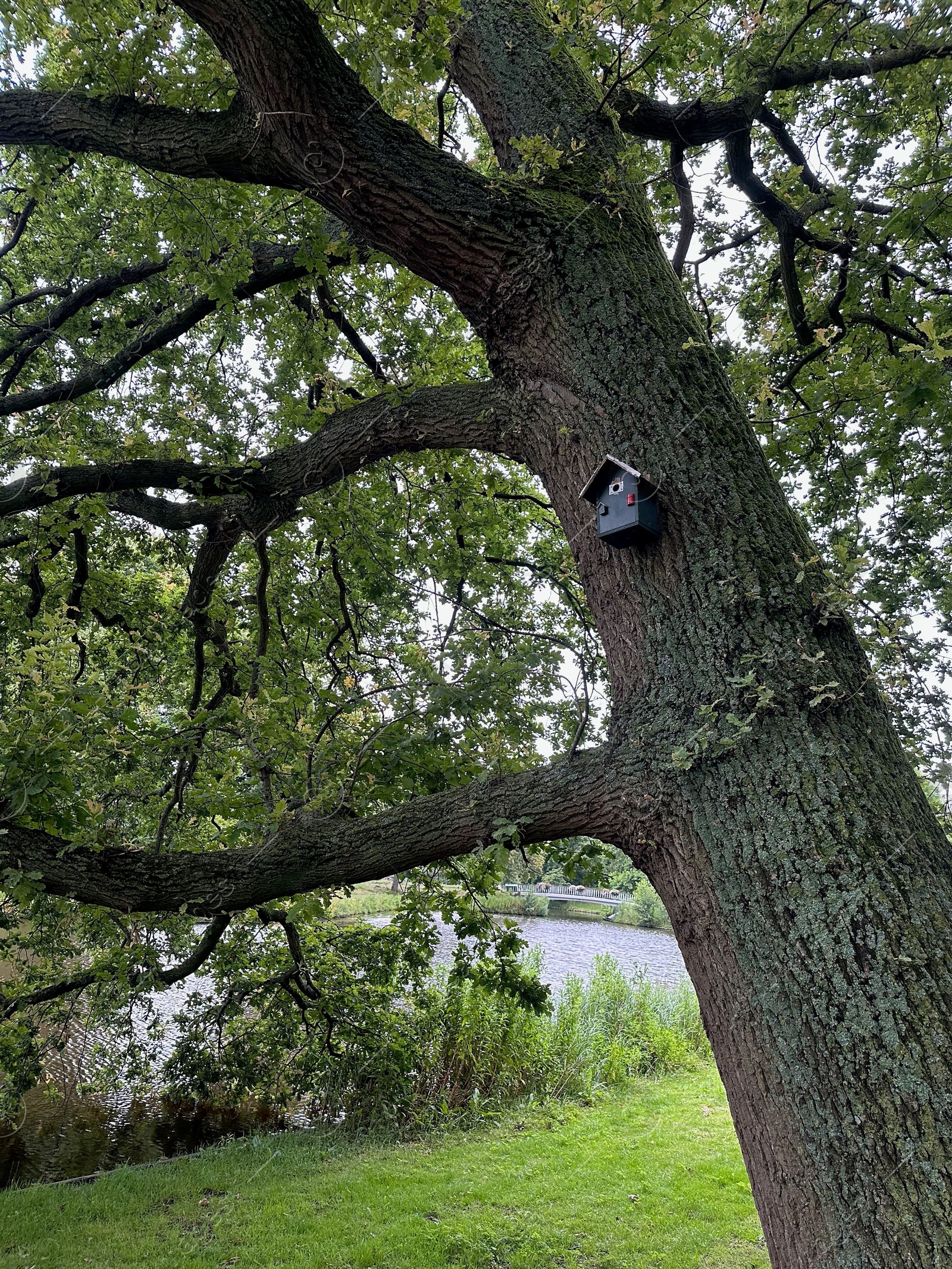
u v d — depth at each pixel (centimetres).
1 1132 848
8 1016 563
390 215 286
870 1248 171
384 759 426
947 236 477
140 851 336
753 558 240
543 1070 963
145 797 434
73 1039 945
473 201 287
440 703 382
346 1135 834
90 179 695
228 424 629
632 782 244
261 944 919
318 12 308
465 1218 632
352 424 385
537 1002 496
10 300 719
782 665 225
